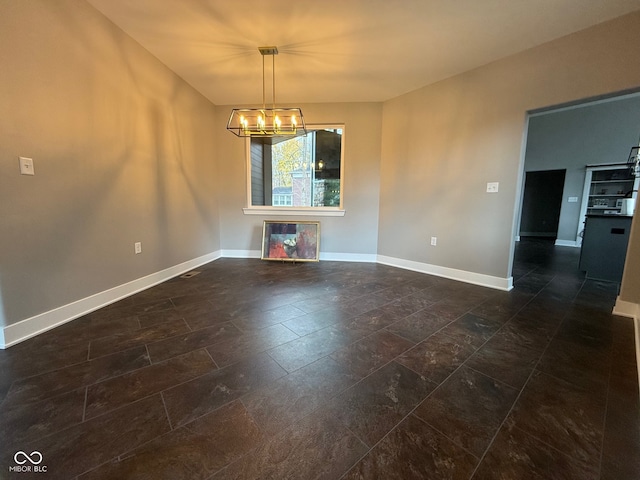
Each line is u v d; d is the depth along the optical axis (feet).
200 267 12.67
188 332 6.53
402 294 9.36
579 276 11.86
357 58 9.45
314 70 10.32
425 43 8.54
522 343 6.21
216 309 7.91
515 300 8.91
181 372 5.02
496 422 3.96
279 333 6.54
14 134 5.73
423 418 4.02
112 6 7.14
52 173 6.51
